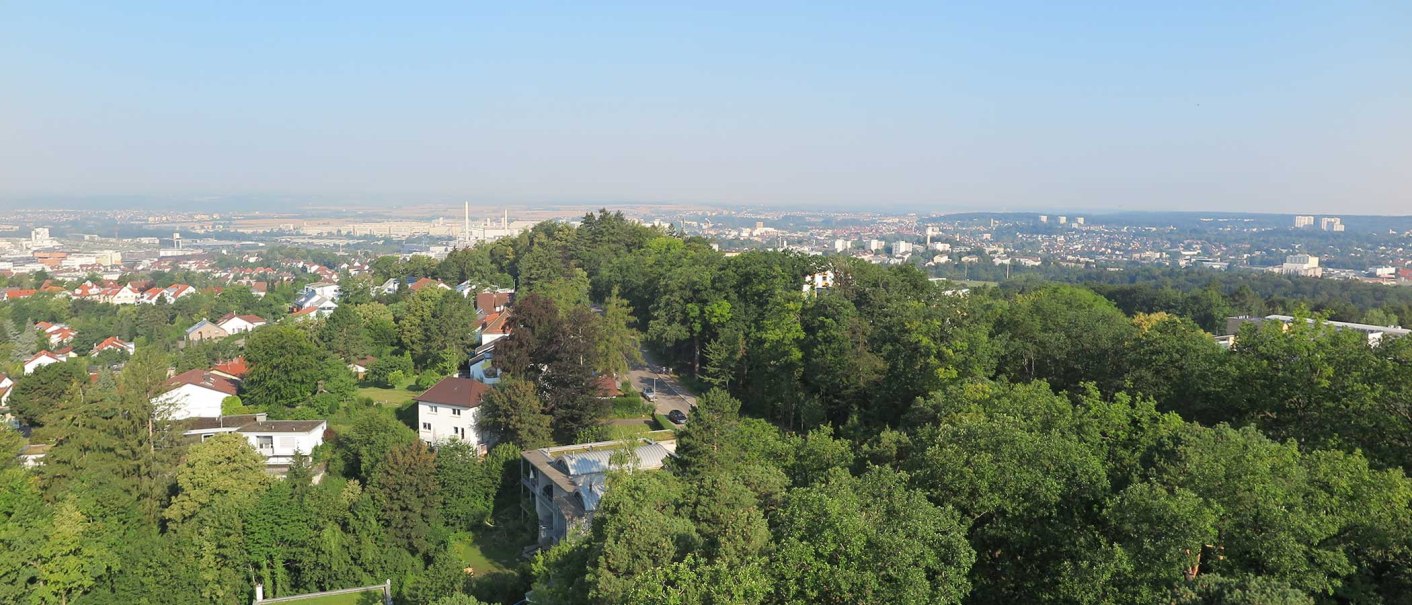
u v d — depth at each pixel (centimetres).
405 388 9500
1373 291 16612
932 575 2758
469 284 16025
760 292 9069
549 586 3641
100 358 12781
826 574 2562
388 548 5466
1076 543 3016
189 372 8638
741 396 8375
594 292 13175
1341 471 3142
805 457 4538
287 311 17700
